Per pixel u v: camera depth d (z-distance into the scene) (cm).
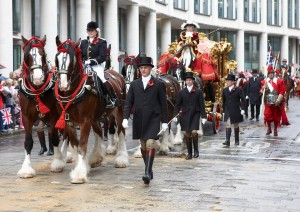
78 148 1155
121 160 1332
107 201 971
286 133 2195
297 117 3064
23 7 3077
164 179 1178
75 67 1140
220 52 2281
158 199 985
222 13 6419
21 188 1083
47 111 1193
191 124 1488
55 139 1259
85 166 1165
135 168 1326
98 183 1132
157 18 5091
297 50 8062
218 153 1602
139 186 1102
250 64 7094
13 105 2281
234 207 928
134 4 4159
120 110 1355
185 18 5456
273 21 7281
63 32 3462
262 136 2077
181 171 1282
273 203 957
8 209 916
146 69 1137
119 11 4334
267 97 2102
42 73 1147
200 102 1495
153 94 1129
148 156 1120
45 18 3088
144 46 4909
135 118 1136
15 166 1366
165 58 2045
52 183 1132
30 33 3156
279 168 1333
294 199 988
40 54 1160
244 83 3108
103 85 1238
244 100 1769
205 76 2042
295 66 7925
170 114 1680
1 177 1202
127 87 1595
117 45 3875
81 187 1092
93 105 1174
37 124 1589
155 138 1120
